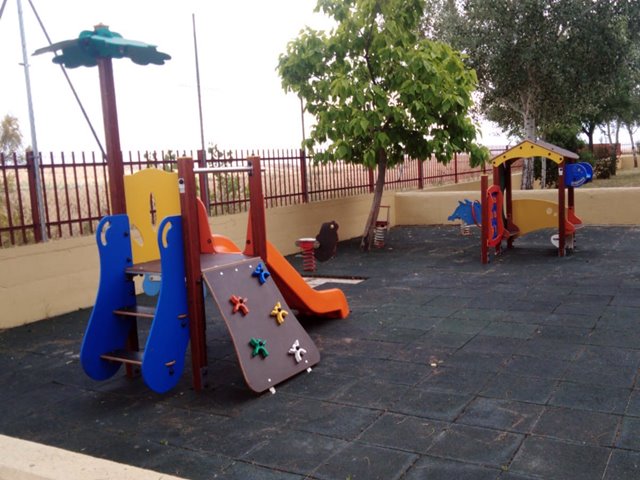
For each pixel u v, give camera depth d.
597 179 29.09
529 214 9.20
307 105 9.72
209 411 3.68
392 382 3.97
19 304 6.14
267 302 4.30
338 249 10.55
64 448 3.26
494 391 3.71
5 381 4.48
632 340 4.57
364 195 12.41
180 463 3.00
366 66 9.29
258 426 3.40
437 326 5.31
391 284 7.38
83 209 6.95
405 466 2.83
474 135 9.57
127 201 4.29
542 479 2.64
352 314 5.94
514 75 16.72
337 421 3.40
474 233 11.57
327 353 4.70
